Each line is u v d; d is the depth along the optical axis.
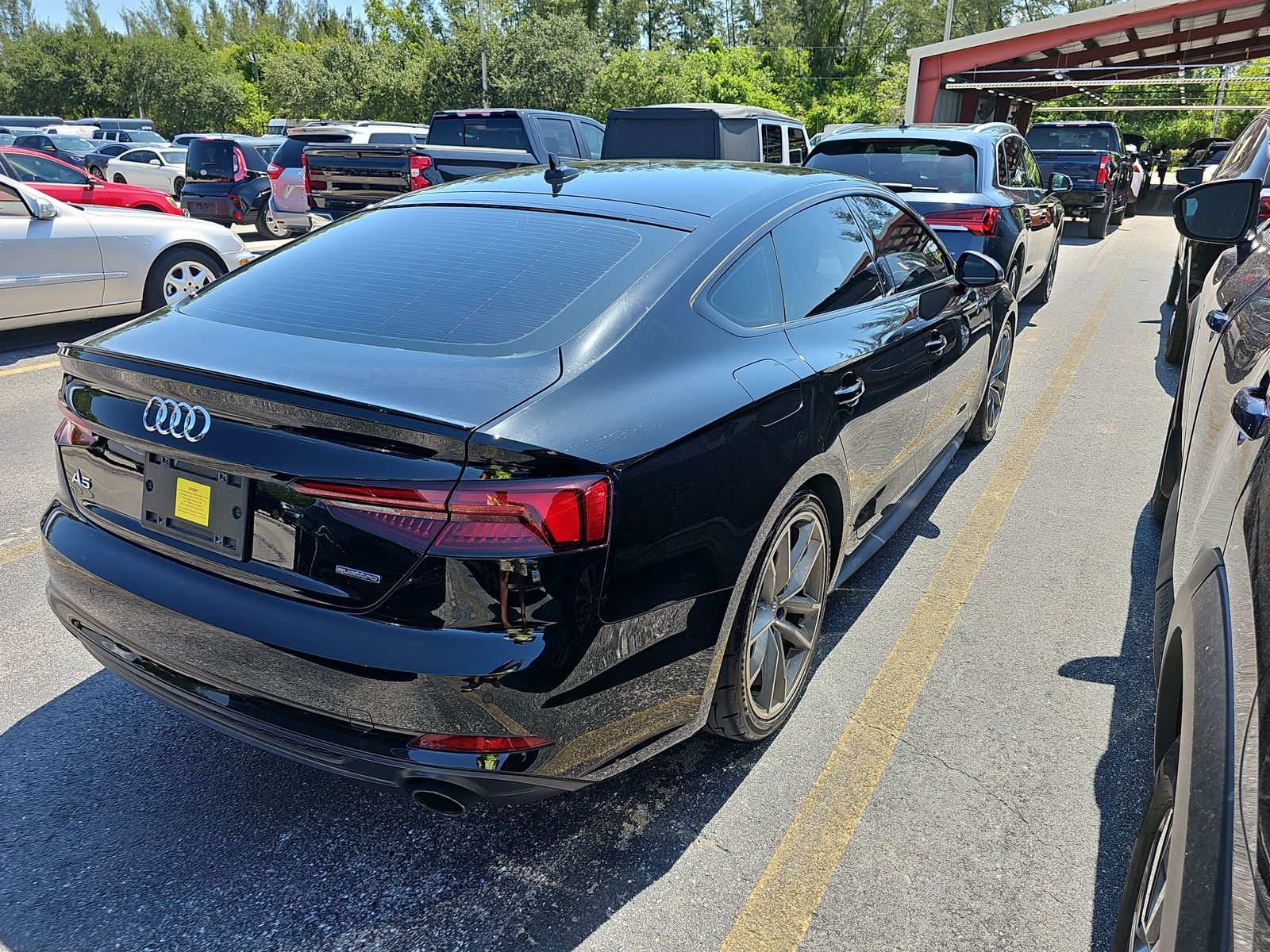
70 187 11.81
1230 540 1.60
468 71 41.47
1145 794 2.61
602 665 2.01
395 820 2.50
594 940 2.12
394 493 1.85
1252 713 1.25
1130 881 1.77
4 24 96.38
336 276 2.56
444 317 2.28
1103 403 6.33
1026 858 2.37
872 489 3.29
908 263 3.77
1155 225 17.72
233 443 2.00
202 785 2.61
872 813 2.53
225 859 2.34
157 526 2.20
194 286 8.02
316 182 11.47
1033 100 29.27
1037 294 9.66
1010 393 6.57
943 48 20.89
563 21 41.31
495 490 1.83
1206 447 2.33
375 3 53.59
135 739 2.80
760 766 2.71
